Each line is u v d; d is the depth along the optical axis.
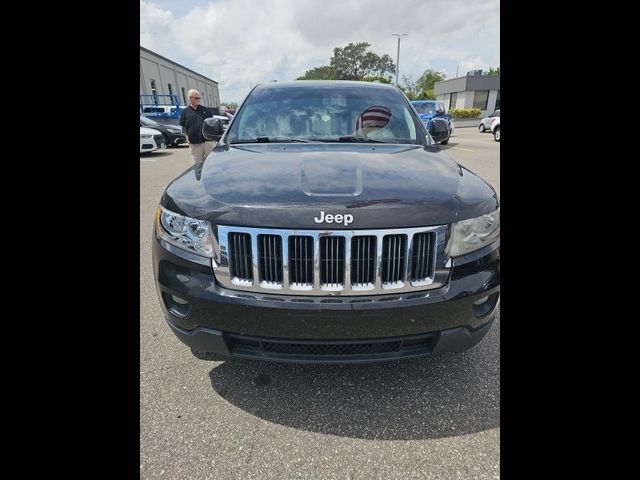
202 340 1.72
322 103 2.84
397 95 3.03
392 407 1.90
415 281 1.60
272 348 1.69
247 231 1.56
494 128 18.23
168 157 12.30
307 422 1.82
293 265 1.57
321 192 1.62
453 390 2.00
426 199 1.62
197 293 1.64
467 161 10.93
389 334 1.61
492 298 1.77
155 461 1.62
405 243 1.56
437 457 1.64
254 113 2.81
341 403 1.92
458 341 1.71
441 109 18.52
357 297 1.57
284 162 2.02
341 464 1.61
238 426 1.79
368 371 2.14
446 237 1.61
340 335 1.59
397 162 2.04
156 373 2.13
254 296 1.59
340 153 2.20
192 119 7.49
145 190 6.89
